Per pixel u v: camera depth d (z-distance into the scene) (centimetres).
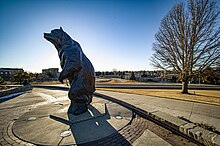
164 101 950
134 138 429
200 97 1195
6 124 560
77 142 397
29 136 436
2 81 2852
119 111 698
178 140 421
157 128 507
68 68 605
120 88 2134
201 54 1497
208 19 1489
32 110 711
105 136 432
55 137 425
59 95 1388
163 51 1688
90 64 686
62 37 669
